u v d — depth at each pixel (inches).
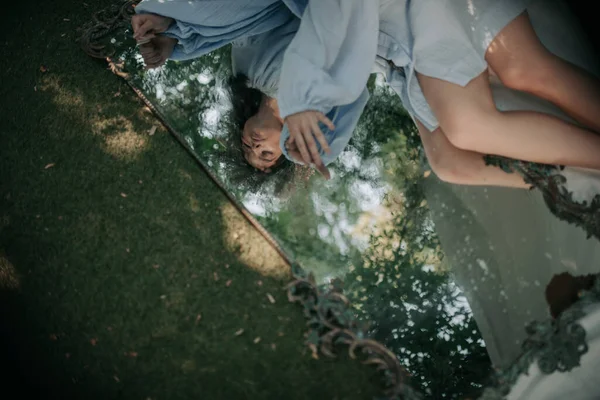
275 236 66.3
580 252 60.6
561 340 57.7
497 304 63.7
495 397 58.3
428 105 64.7
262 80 69.4
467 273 66.5
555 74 59.4
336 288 63.3
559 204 60.9
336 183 71.2
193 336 60.4
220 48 76.9
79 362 59.3
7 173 69.3
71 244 64.8
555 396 57.0
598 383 56.3
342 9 59.9
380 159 72.9
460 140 60.8
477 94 59.6
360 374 59.2
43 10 80.6
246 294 62.5
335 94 59.7
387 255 68.0
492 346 62.4
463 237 67.7
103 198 67.3
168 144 70.9
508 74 60.2
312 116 59.6
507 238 65.2
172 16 67.2
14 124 72.6
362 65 61.1
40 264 63.8
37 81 75.4
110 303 61.8
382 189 71.4
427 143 67.4
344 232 68.5
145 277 63.0
